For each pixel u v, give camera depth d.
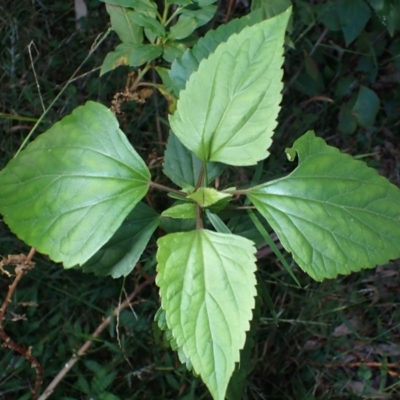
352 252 0.39
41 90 0.72
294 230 0.39
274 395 0.66
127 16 0.48
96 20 0.75
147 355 0.65
